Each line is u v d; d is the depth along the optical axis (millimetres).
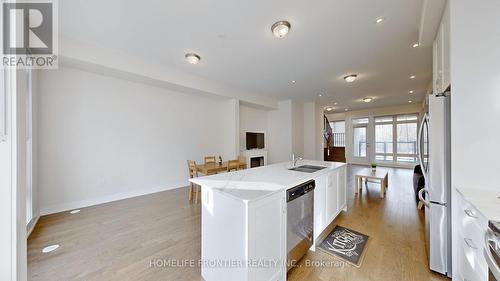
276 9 2125
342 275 1727
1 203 1005
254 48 3037
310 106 7375
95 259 1941
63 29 2521
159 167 4430
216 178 1988
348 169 7285
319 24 2400
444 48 1853
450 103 1616
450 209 1649
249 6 2078
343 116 9500
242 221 1322
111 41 2852
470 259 1282
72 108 3281
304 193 1907
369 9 2117
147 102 4199
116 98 3758
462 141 1529
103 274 1730
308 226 2008
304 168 2676
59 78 3146
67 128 3236
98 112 3551
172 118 4641
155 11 2162
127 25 2438
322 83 4891
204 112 5305
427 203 1845
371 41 2818
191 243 2246
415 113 7559
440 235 1700
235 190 1534
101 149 3600
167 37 2729
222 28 2502
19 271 1068
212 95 5059
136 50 3150
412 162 7680
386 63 3627
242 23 2391
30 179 2641
